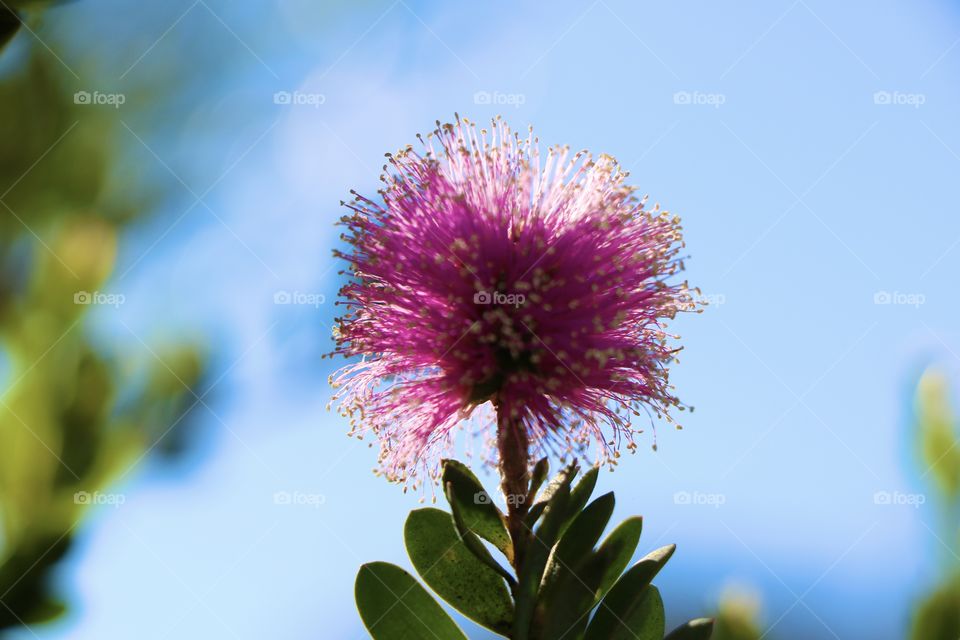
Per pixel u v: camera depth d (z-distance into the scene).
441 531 0.27
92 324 0.29
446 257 0.28
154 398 0.29
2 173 0.31
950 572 0.26
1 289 0.29
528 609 0.26
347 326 0.29
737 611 0.26
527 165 0.29
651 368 0.29
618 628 0.26
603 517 0.26
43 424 0.28
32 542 0.27
